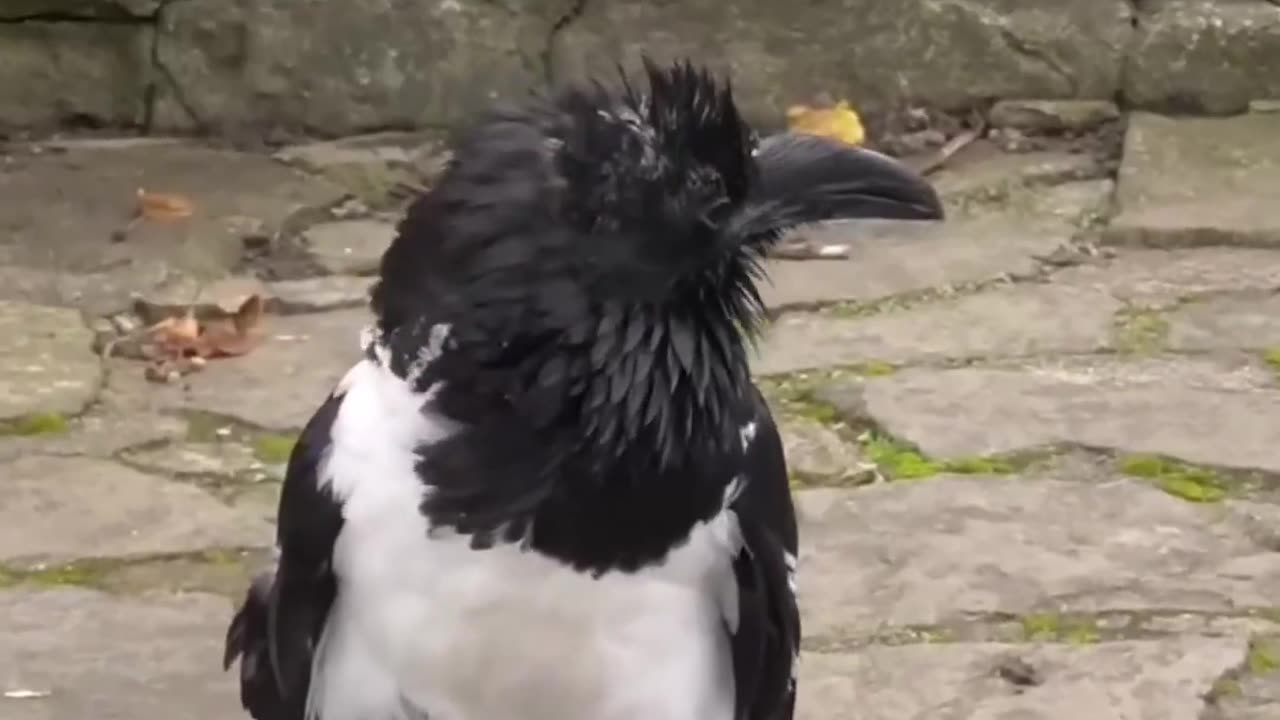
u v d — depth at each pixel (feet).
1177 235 26.53
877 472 21.02
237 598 18.99
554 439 11.48
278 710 14.01
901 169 12.94
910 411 22.15
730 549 12.40
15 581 19.20
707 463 11.87
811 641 18.16
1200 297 25.02
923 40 30.19
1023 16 30.14
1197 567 19.29
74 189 28.25
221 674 17.89
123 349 23.80
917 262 26.02
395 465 11.83
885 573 19.17
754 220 12.43
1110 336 24.00
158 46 30.14
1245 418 21.97
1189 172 28.25
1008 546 19.61
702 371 11.77
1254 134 29.45
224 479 21.02
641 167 11.61
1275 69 30.04
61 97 30.35
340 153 29.60
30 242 26.50
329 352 23.79
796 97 30.32
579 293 11.45
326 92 30.19
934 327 24.23
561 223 11.52
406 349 11.84
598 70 28.91
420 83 30.25
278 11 29.94
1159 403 22.30
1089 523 20.02
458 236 11.67
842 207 12.80
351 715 12.89
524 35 30.14
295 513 12.46
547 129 11.78
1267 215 26.99
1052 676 17.67
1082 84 30.30
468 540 11.71
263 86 30.19
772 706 13.62
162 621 18.61
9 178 28.55
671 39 30.14
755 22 30.14
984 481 20.79
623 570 11.94
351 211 27.96
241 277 25.86
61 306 24.77
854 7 30.07
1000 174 28.78
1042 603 18.74
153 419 22.22
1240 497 20.48
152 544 19.84
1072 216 27.45
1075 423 21.86
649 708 12.58
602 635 12.17
